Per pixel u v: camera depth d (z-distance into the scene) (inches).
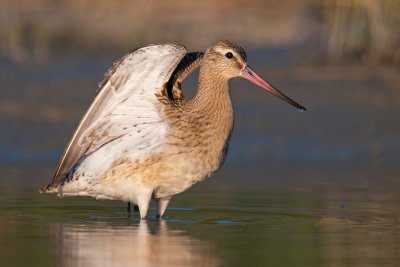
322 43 944.9
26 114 751.1
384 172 681.0
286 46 954.7
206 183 638.5
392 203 565.3
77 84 823.1
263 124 765.3
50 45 929.5
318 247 446.9
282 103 802.2
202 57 548.1
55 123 739.4
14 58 884.6
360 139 757.3
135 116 514.6
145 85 510.9
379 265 412.2
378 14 895.7
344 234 477.4
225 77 527.2
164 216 529.7
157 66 507.2
